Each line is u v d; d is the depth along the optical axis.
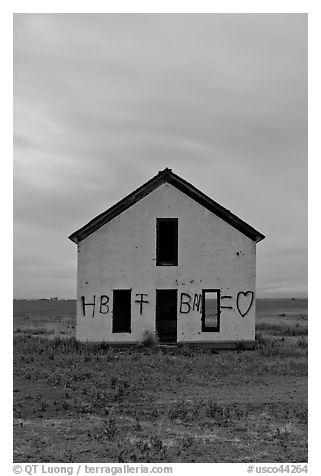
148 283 30.17
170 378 21.84
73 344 29.58
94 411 16.75
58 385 20.33
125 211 30.41
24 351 27.84
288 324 51.41
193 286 30.22
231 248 30.45
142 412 16.55
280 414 16.36
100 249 30.28
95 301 30.09
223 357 27.08
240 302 30.28
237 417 16.00
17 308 101.62
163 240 33.91
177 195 30.50
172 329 35.00
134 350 29.05
